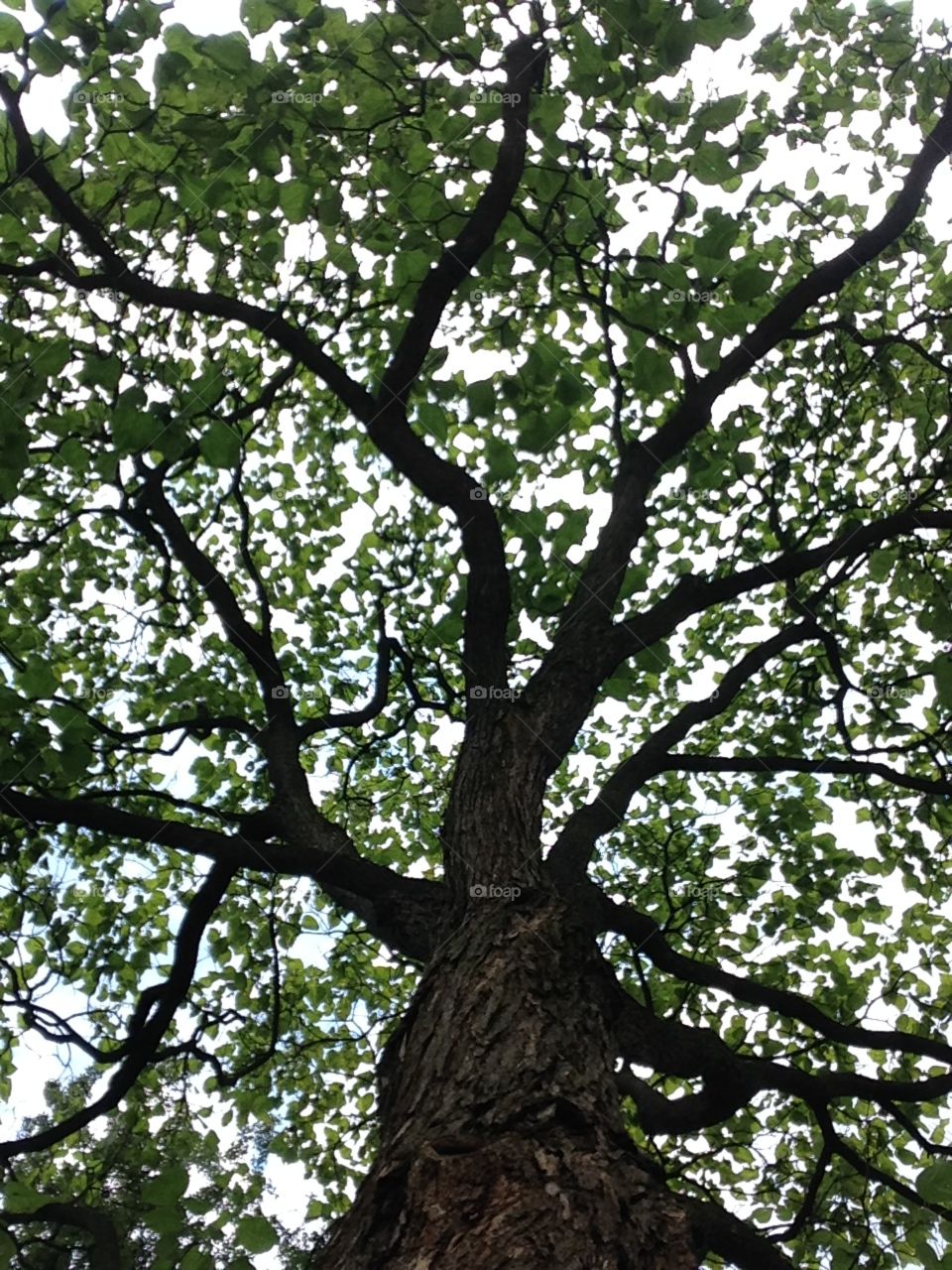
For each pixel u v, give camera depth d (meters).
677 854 6.30
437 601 6.66
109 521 6.21
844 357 6.02
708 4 3.77
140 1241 4.12
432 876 7.00
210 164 4.32
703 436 5.54
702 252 4.14
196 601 5.75
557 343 5.59
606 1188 1.99
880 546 5.67
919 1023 5.76
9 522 5.68
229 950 6.21
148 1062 4.43
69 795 4.87
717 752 6.71
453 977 2.91
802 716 6.24
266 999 6.30
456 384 4.73
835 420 6.16
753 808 6.39
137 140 4.64
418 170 4.83
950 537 5.74
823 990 5.88
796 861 6.17
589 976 2.97
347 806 6.77
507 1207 1.92
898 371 6.20
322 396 6.46
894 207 4.52
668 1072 3.95
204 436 4.46
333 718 5.18
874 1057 5.76
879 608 6.28
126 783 6.02
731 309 4.39
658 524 6.21
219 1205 2.90
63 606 6.08
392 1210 2.10
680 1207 2.02
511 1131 2.21
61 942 5.41
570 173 4.64
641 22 3.82
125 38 3.92
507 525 4.93
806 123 5.39
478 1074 2.45
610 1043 2.76
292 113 4.35
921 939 6.07
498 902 3.24
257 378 6.25
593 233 4.95
